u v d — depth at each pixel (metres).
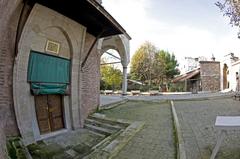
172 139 5.62
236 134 5.36
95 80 9.97
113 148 5.04
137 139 5.67
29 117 6.26
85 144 6.42
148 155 4.65
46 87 6.92
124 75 17.41
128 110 10.48
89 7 6.66
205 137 5.36
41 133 6.78
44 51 6.89
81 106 8.48
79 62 8.32
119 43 15.99
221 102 12.18
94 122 8.26
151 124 7.24
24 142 5.78
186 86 30.45
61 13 7.00
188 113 8.76
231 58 22.44
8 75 5.60
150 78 32.66
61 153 5.76
